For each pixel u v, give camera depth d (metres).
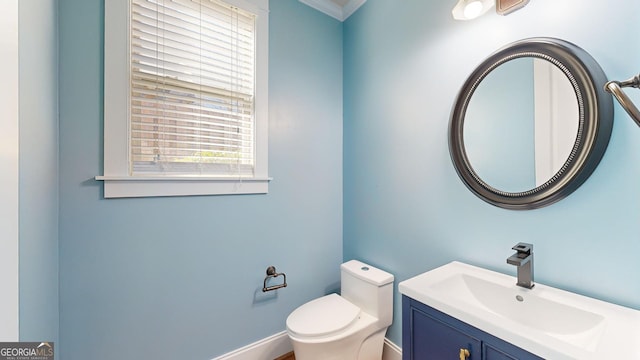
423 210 1.47
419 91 1.48
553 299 0.88
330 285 2.02
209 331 1.50
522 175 1.04
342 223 2.09
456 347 0.85
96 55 1.18
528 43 1.01
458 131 1.25
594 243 0.88
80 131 1.14
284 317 1.78
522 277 0.97
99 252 1.19
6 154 0.48
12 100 0.50
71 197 1.13
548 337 0.67
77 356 1.15
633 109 0.61
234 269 1.58
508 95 1.08
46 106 0.90
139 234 1.29
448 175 1.34
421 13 1.47
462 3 1.14
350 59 2.02
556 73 0.95
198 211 1.46
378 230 1.76
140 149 1.30
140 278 1.29
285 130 1.79
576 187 0.90
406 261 1.57
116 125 1.22
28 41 0.68
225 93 1.55
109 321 1.22
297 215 1.85
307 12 1.89
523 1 1.03
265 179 1.67
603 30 0.86
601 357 0.59
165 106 1.36
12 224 0.50
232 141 1.58
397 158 1.62
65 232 1.12
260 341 1.68
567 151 0.92
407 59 1.55
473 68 1.22
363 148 1.89
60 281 1.11
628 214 0.82
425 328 0.95
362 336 1.44
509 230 1.10
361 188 1.91
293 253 1.83
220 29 1.53
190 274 1.43
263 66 1.67
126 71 1.24
